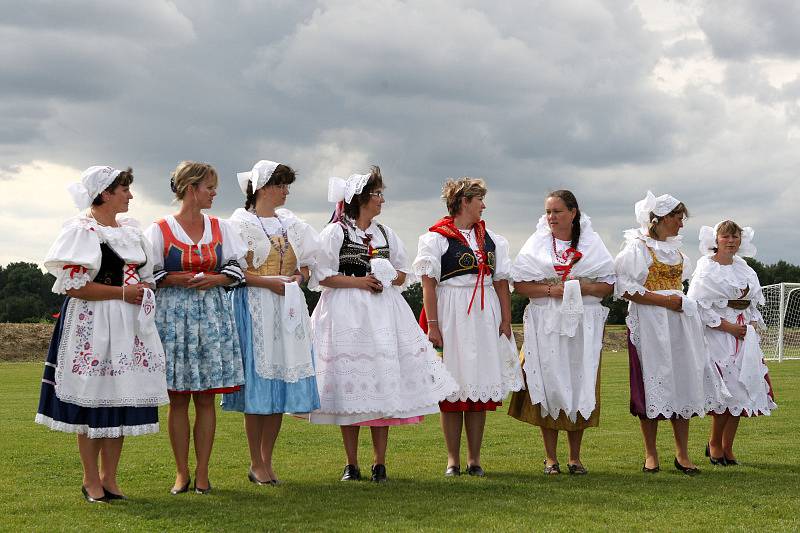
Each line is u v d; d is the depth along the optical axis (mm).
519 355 7480
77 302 5805
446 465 7480
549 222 7289
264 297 6527
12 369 23672
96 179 5887
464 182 7305
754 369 7715
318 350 6977
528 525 5051
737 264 8016
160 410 12320
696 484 6465
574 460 7102
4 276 74312
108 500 5836
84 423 5742
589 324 7145
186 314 6078
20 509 5543
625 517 5273
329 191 7145
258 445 6570
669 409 7109
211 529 4973
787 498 5883
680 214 7352
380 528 4984
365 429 10070
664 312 7199
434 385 6938
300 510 5488
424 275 7230
